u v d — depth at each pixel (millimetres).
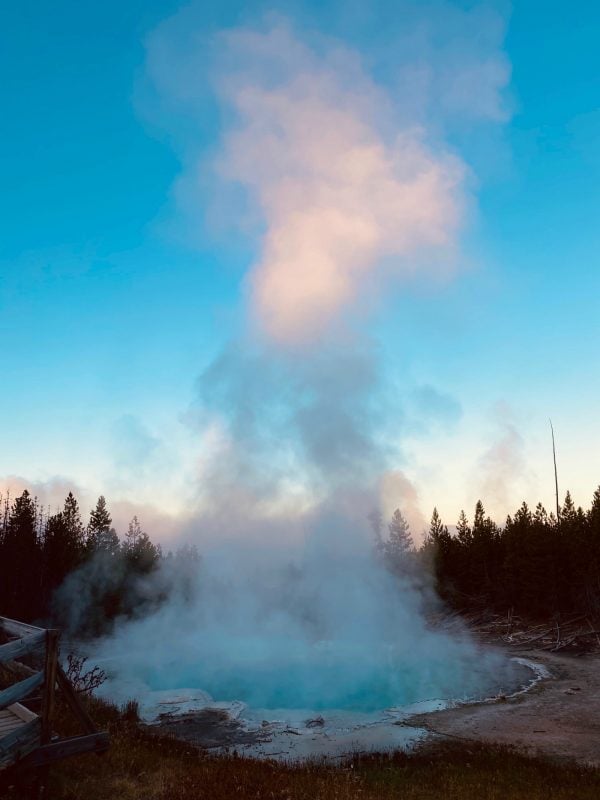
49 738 8062
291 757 15633
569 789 12367
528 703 21969
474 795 11852
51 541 54469
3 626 10000
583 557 44562
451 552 62188
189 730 18688
